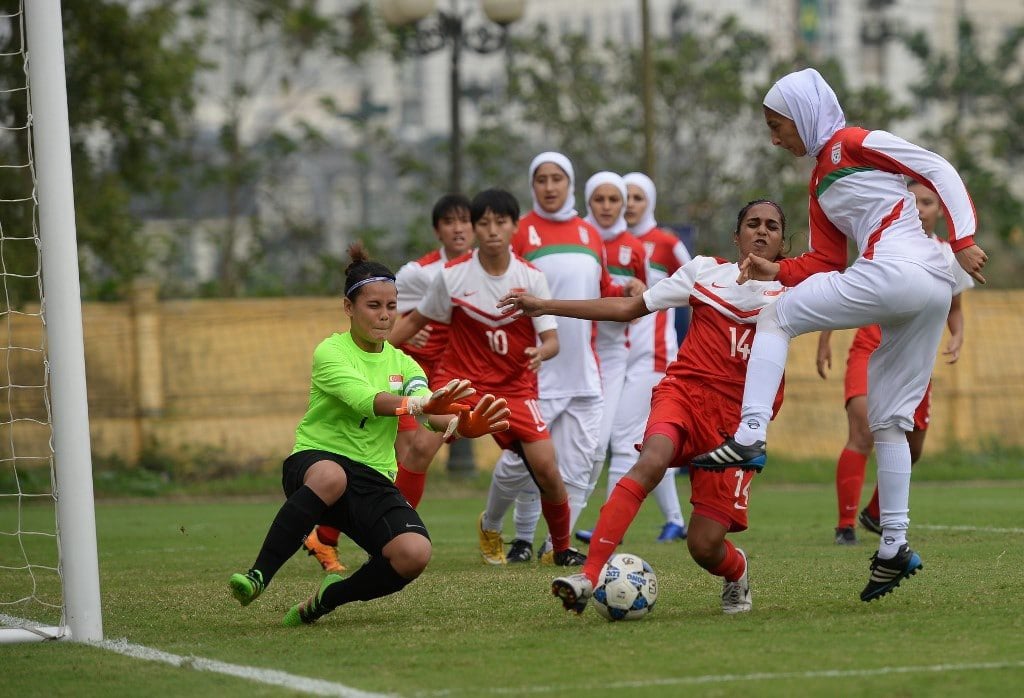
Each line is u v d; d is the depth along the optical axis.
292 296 93.94
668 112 104.44
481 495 59.06
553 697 15.60
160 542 39.62
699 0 151.25
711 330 21.67
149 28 76.19
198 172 111.19
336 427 21.69
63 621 20.89
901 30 164.25
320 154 133.75
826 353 31.64
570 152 105.19
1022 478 65.00
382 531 21.02
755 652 18.08
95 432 67.25
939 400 75.62
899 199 21.64
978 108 125.19
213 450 68.38
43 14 20.52
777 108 22.52
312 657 18.64
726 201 102.81
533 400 29.95
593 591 20.50
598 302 22.38
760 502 52.72
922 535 35.47
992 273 103.69
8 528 47.06
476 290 29.20
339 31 104.44
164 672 17.78
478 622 21.50
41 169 20.52
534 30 107.25
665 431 21.14
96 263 83.06
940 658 17.44
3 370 64.56
